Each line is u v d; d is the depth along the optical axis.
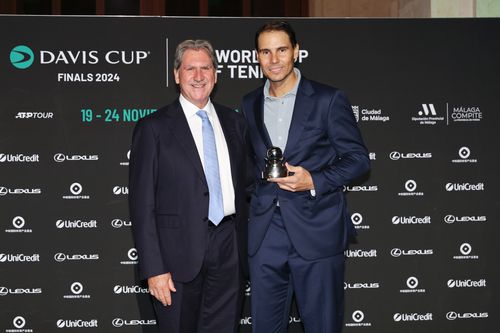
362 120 4.00
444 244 4.05
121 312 3.93
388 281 4.04
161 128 2.91
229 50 3.96
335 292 3.10
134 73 3.92
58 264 3.89
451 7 4.77
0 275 3.85
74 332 3.90
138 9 7.04
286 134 3.09
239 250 2.96
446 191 4.05
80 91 3.89
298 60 3.97
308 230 3.04
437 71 4.02
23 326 3.87
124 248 3.93
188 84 2.90
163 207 2.90
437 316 4.04
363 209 4.03
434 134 4.04
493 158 4.05
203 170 2.90
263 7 7.24
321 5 6.79
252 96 3.22
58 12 6.91
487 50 4.04
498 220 4.05
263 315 3.14
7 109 3.84
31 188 3.87
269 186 3.10
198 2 7.11
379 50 4.00
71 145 3.89
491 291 4.05
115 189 3.93
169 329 2.90
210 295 2.96
